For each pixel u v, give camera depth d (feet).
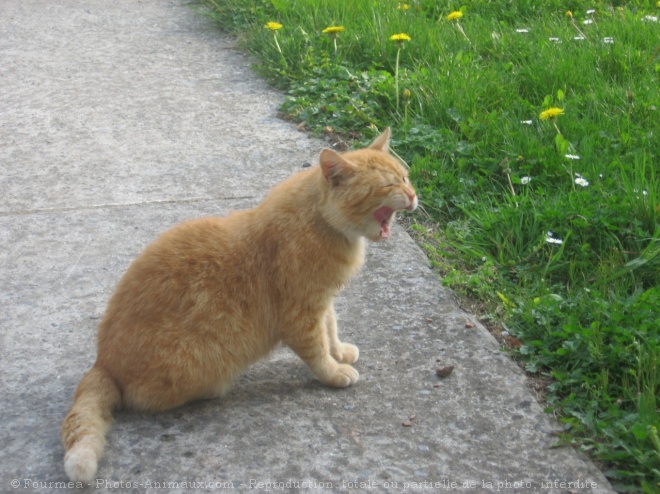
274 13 9.98
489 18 9.93
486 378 5.80
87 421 5.40
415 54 8.64
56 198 7.13
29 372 5.84
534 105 7.92
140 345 5.53
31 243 6.72
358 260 5.81
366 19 9.30
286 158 7.53
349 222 5.66
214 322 5.59
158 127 7.93
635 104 7.68
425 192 7.04
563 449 5.45
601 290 6.24
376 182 5.67
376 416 5.62
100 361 5.61
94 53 9.39
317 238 5.67
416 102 7.91
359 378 5.82
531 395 5.70
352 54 8.70
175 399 5.59
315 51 8.70
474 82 7.97
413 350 5.98
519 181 6.95
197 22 10.44
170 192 7.18
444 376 5.81
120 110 8.17
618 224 6.55
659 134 7.30
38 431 5.54
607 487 5.29
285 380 5.85
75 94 8.41
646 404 5.49
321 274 5.68
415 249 6.68
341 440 5.49
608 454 5.39
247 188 7.22
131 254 6.62
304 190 5.73
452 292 6.34
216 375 5.63
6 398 5.70
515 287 6.36
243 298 5.65
